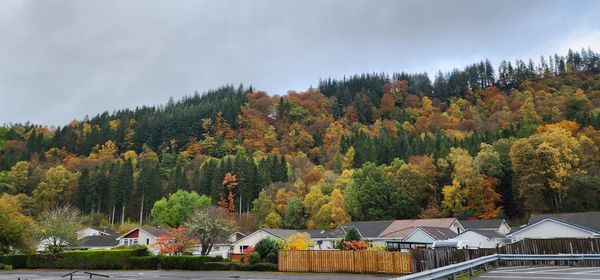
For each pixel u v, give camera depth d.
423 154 88.38
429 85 175.75
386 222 62.84
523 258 27.31
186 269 38.06
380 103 159.62
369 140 104.56
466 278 19.19
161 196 98.31
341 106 159.75
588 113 85.88
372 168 75.44
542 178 59.62
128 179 98.19
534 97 120.19
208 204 84.44
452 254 24.80
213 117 143.62
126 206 96.75
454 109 134.88
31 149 126.75
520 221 65.06
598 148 64.25
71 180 99.19
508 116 108.44
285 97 158.12
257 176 96.88
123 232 74.94
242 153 115.50
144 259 40.16
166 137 139.00
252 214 87.19
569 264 27.56
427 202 72.69
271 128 135.12
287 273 31.55
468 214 65.00
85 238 61.09
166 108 179.38
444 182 72.50
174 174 104.38
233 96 169.38
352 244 38.94
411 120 137.38
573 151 60.56
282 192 84.81
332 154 108.62
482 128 109.94
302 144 125.06
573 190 57.25
